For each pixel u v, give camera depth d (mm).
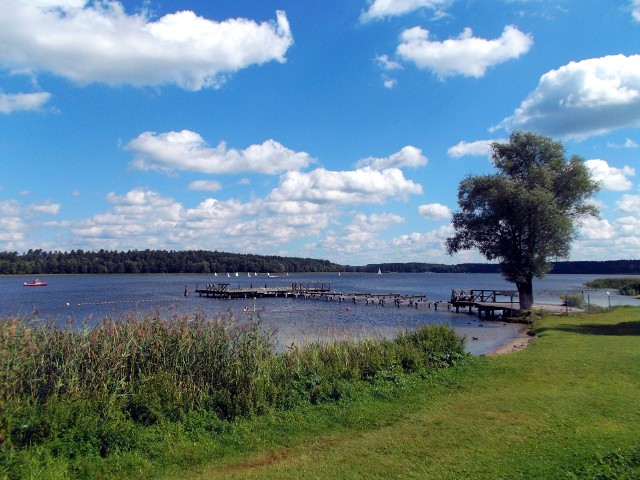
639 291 69375
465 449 8148
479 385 12539
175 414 9352
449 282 149750
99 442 7977
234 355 11398
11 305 50031
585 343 19672
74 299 61562
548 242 37438
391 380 12742
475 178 40031
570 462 7383
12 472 6594
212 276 184500
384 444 8516
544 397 11172
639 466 6902
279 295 72750
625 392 11438
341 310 49281
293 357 12953
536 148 38969
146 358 10828
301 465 7691
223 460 8008
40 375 9312
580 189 37906
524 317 36750
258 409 10086
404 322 37594
